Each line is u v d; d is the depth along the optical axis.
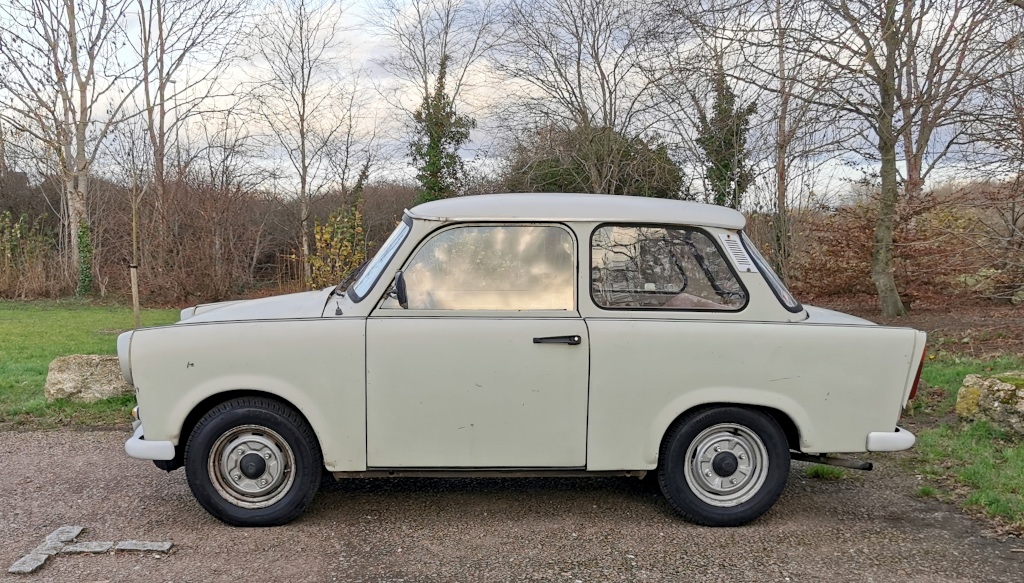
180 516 4.04
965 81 9.55
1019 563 3.54
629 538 3.82
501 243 3.89
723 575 3.39
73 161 22.30
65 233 25.06
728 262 3.94
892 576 3.39
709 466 3.95
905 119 10.48
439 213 3.88
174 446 3.74
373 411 3.76
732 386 3.83
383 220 25.91
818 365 3.85
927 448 5.29
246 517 3.84
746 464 3.97
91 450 5.30
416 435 3.78
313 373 3.73
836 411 3.88
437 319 3.79
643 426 3.83
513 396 3.78
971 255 10.35
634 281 3.90
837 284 14.67
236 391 3.84
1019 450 5.02
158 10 21.98
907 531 3.94
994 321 11.50
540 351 3.77
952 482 4.68
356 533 3.84
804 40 9.32
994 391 5.54
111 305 19.72
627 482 4.75
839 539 3.82
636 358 3.79
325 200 26.12
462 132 22.88
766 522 4.06
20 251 21.56
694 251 3.95
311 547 3.65
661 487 3.95
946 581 3.35
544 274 3.88
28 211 28.55
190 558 3.51
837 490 4.60
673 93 13.11
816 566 3.50
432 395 3.76
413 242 3.86
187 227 20.27
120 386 6.63
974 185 10.18
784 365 3.84
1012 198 8.95
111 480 4.64
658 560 3.55
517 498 4.42
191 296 20.14
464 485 4.66
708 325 3.84
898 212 12.61
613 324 3.80
